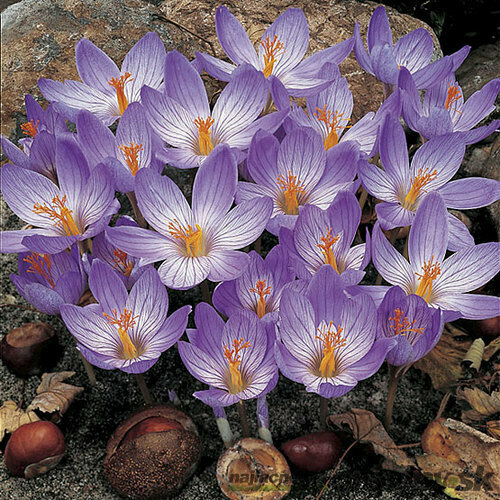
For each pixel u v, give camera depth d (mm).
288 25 722
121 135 667
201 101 689
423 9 977
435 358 708
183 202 650
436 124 674
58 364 728
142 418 658
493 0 977
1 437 682
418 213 648
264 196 642
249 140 678
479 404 688
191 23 847
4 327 750
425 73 692
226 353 619
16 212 675
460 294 656
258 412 647
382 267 649
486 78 902
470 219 781
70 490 667
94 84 721
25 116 809
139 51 721
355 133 707
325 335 629
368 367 617
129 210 786
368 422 668
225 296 648
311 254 653
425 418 694
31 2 835
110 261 688
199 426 691
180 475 645
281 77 720
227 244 647
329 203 674
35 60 812
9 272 780
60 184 674
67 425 697
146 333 647
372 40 724
